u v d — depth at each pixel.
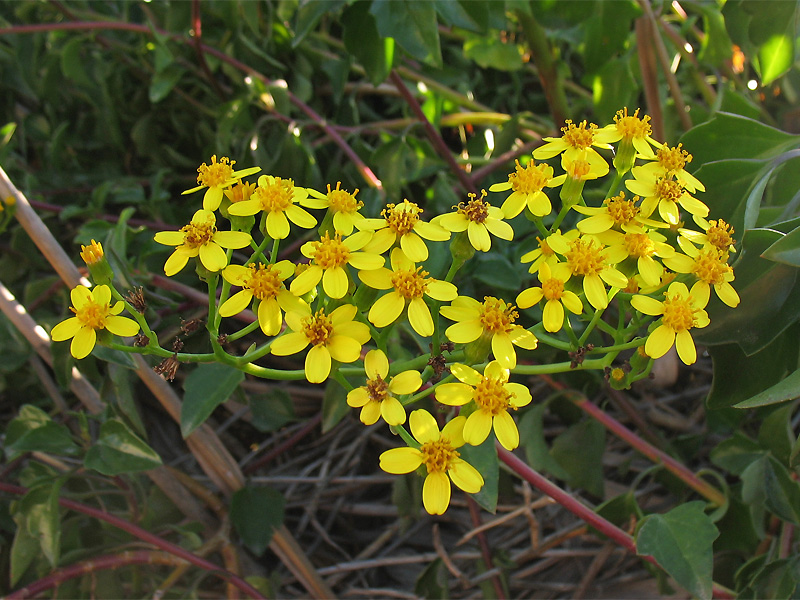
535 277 0.20
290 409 0.22
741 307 0.14
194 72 0.26
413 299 0.12
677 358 0.25
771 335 0.14
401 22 0.19
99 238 0.21
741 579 0.18
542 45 0.25
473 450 0.15
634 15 0.22
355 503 0.25
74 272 0.19
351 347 0.12
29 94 0.28
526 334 0.12
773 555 0.18
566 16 0.22
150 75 0.27
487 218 0.13
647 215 0.13
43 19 0.29
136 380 0.25
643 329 0.18
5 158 0.24
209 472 0.20
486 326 0.12
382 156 0.22
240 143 0.25
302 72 0.26
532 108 0.32
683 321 0.12
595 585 0.22
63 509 0.19
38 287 0.22
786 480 0.17
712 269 0.13
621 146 0.14
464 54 0.27
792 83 0.25
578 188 0.13
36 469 0.18
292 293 0.12
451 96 0.27
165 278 0.21
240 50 0.26
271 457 0.23
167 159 0.28
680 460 0.22
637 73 0.27
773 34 0.19
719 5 0.23
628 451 0.25
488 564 0.20
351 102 0.26
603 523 0.17
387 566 0.24
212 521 0.21
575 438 0.20
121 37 0.28
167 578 0.18
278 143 0.25
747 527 0.19
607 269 0.12
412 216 0.12
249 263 0.13
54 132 0.28
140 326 0.12
